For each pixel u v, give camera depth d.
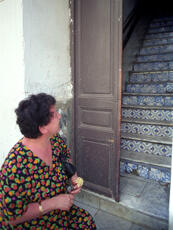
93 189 2.17
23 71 1.75
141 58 3.77
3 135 2.11
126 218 1.91
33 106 0.90
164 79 3.13
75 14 2.09
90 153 2.15
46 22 1.89
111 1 1.80
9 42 1.82
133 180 2.29
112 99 1.90
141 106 2.80
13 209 0.87
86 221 1.19
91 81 2.04
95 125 2.08
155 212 1.76
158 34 4.08
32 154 0.94
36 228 0.98
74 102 2.22
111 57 1.86
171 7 4.97
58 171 1.04
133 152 2.57
